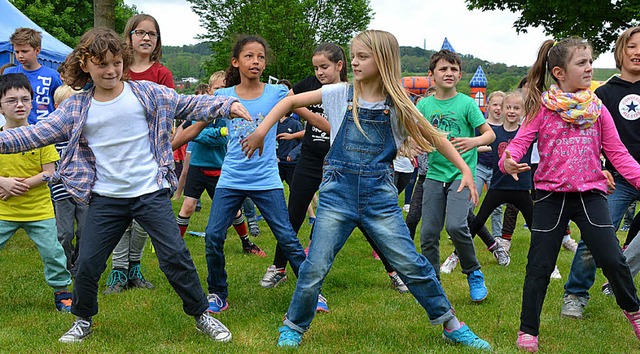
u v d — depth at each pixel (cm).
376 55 314
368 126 322
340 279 496
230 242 665
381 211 326
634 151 413
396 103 315
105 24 1022
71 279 444
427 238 430
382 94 327
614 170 418
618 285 340
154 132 341
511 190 537
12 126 400
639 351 343
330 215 328
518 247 654
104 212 336
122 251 454
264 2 3272
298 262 411
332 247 328
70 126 332
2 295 437
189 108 345
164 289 457
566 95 342
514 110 597
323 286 476
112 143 331
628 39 412
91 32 323
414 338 354
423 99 457
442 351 328
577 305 404
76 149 333
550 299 443
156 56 504
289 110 333
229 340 346
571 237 718
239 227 598
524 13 2019
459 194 414
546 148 351
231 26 3269
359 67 318
